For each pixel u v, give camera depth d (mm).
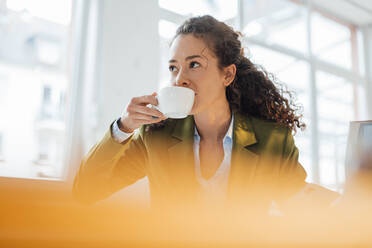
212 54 917
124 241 375
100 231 391
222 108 993
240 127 982
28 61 2748
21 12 2723
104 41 2422
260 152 964
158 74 2568
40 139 2521
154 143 979
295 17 4355
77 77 2363
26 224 399
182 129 985
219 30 947
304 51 4348
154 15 2621
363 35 5168
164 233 414
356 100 4957
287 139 1021
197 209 940
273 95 1069
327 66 4570
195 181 948
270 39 4012
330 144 4391
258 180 955
